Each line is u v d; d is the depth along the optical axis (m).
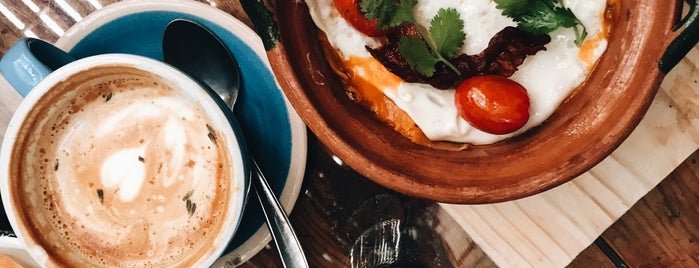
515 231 0.39
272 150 0.38
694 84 0.35
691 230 0.38
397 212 0.40
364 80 0.34
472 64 0.32
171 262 0.37
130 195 0.37
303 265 0.37
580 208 0.38
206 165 0.36
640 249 0.39
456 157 0.33
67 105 0.36
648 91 0.30
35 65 0.34
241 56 0.38
